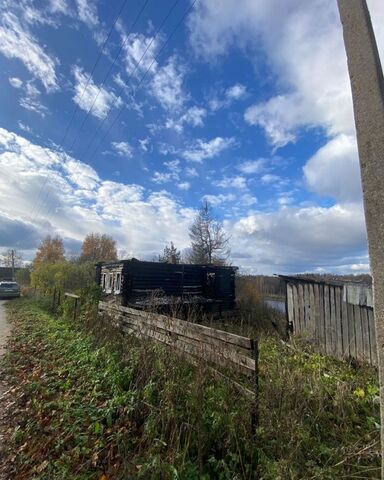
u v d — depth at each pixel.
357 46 1.48
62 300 13.59
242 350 3.68
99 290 10.76
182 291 15.20
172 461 2.71
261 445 2.96
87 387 4.46
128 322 6.54
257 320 12.73
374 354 6.34
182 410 3.35
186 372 3.99
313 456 2.89
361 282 6.92
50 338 7.74
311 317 8.24
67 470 2.76
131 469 2.62
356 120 1.44
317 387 3.97
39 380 4.88
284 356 5.25
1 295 23.45
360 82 1.44
